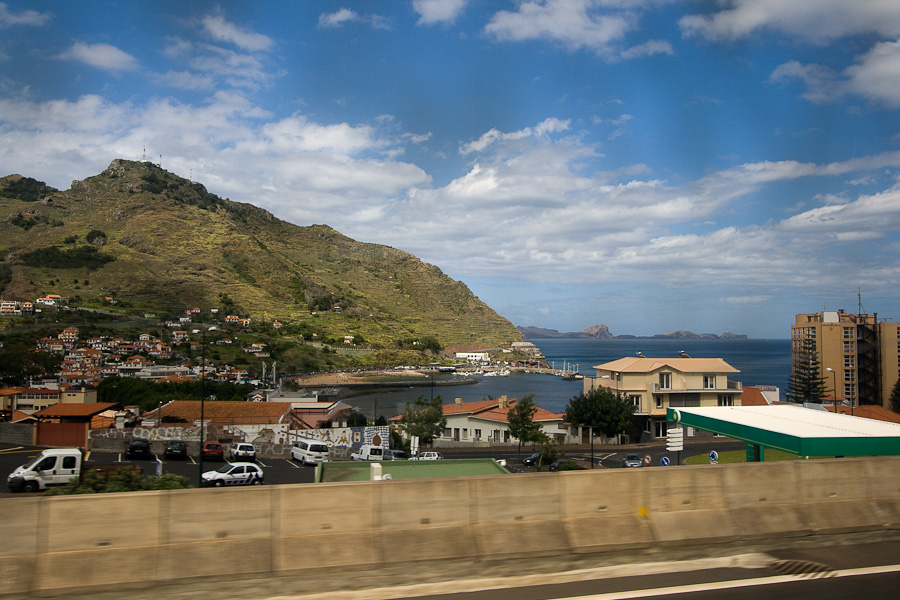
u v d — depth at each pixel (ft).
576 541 35.01
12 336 512.63
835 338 304.09
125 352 550.36
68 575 28.55
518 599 28.50
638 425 209.97
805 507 40.27
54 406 192.24
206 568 29.99
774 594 29.45
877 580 31.68
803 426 59.57
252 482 111.04
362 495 33.19
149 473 120.26
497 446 202.39
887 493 42.32
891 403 275.59
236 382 491.31
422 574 31.76
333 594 29.32
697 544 36.78
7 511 28.73
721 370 212.64
